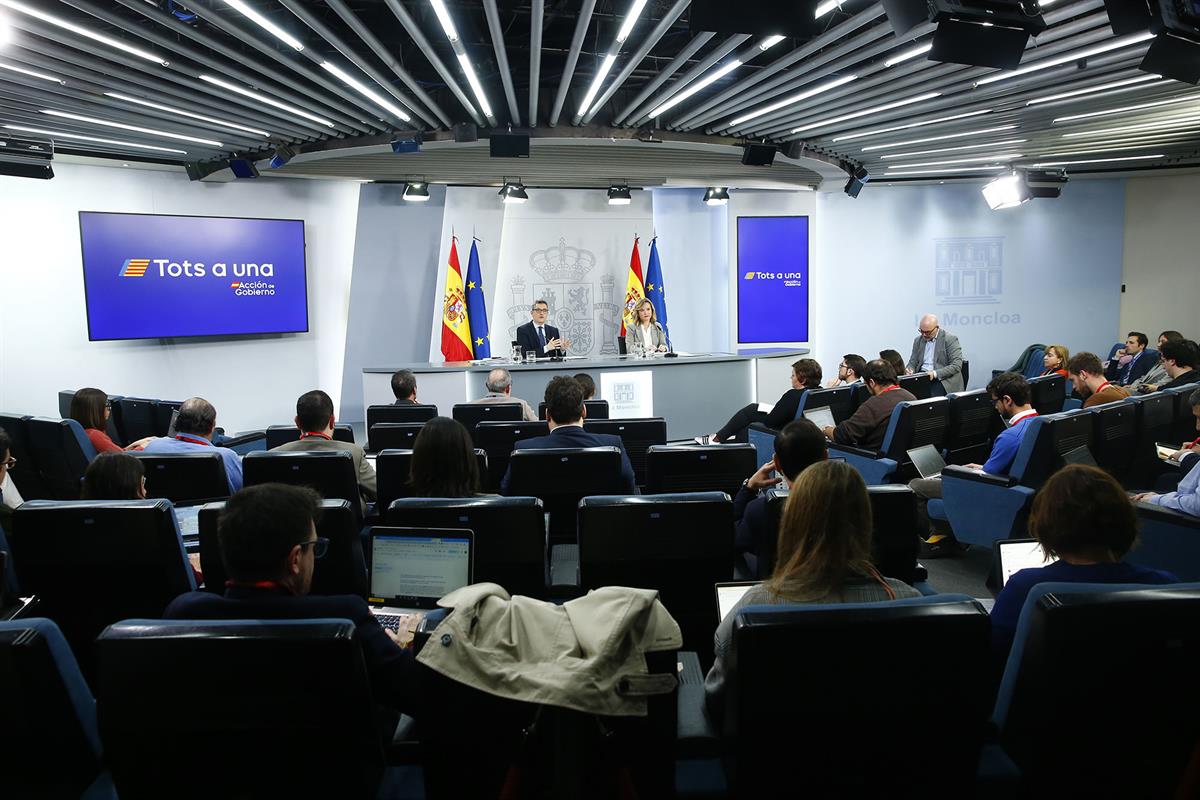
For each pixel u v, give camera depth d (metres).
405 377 5.51
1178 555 3.16
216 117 6.50
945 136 7.82
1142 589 1.34
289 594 1.59
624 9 4.93
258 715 1.29
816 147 8.53
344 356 9.77
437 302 10.05
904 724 1.33
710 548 2.38
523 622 1.31
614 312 10.61
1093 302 11.52
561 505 3.36
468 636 1.28
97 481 2.60
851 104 6.64
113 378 8.21
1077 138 8.07
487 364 8.05
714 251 11.15
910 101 6.25
